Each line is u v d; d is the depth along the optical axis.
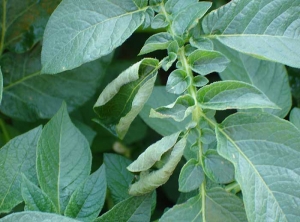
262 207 0.32
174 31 0.37
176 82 0.35
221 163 0.34
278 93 0.44
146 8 0.38
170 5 0.38
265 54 0.36
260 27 0.36
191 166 0.35
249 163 0.33
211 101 0.34
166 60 0.36
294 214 0.32
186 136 0.34
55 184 0.38
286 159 0.33
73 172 0.39
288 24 0.36
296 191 0.33
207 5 0.36
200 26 0.37
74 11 0.38
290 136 0.33
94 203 0.37
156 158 0.34
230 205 0.35
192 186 0.35
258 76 0.45
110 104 0.39
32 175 0.39
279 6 0.36
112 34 0.38
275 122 0.34
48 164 0.38
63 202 0.38
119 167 0.41
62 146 0.39
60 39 0.38
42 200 0.35
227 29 0.37
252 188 0.33
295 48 0.36
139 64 0.35
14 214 0.30
